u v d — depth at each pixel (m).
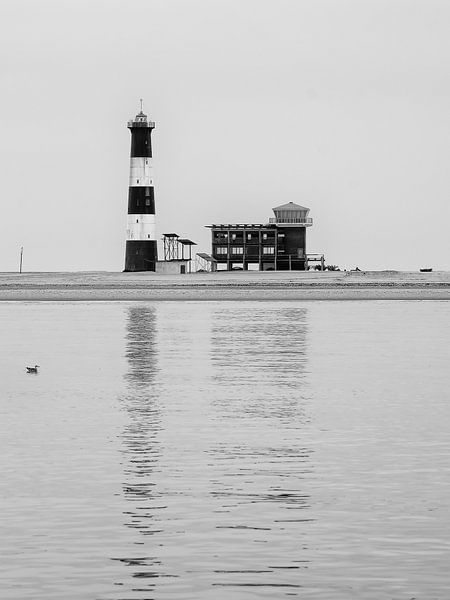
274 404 70.94
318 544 36.78
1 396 75.81
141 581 33.16
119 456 52.00
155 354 109.69
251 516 40.41
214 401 72.69
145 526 39.03
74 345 120.75
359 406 69.94
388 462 50.38
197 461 50.75
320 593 32.09
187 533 38.19
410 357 106.50
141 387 81.00
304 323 160.25
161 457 51.75
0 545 36.69
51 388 80.56
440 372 91.75
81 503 42.31
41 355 108.31
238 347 118.31
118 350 114.31
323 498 43.16
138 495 43.72
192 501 42.72
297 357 106.31
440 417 64.81
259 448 54.09
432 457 51.56
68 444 55.41
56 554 35.75
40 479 46.62
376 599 31.58
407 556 35.41
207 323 159.88
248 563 34.84
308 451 53.28
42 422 63.22
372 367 96.25
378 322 162.88
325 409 68.50
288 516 40.41
